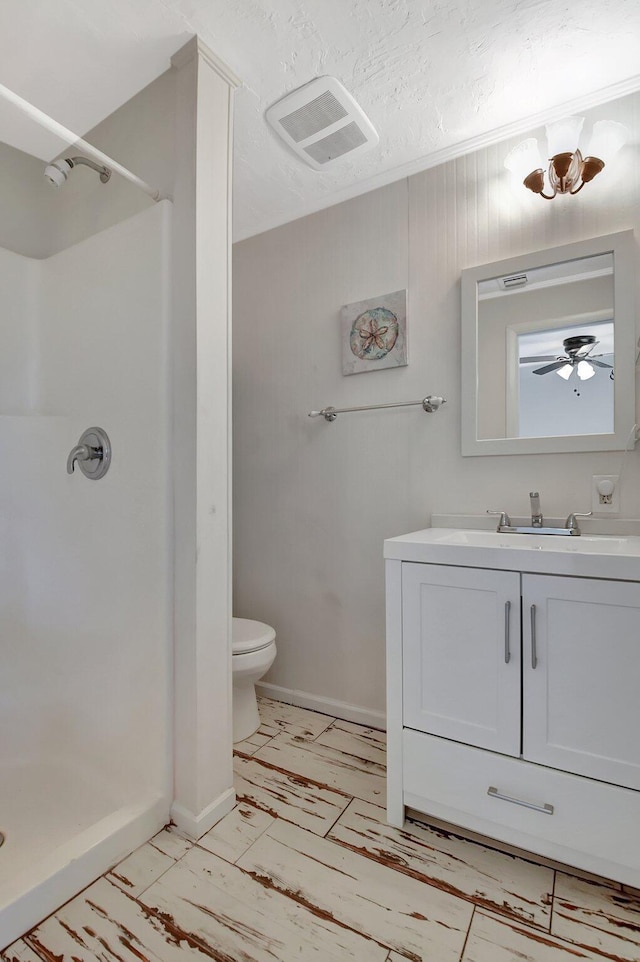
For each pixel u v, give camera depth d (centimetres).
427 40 136
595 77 149
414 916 109
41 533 170
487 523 172
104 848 120
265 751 179
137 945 101
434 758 132
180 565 137
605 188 155
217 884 117
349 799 151
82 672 158
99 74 148
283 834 135
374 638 199
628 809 108
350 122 166
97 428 155
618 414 152
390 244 196
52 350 173
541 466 165
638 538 145
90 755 156
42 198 197
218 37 135
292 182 199
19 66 145
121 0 123
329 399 212
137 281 144
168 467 138
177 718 138
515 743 121
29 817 142
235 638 187
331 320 212
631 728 108
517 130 168
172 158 143
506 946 102
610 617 110
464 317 176
